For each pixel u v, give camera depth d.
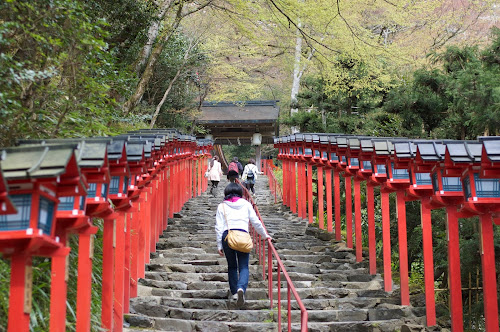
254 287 8.75
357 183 10.34
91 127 6.52
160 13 13.59
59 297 3.95
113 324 6.36
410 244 10.97
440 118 11.59
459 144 5.95
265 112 32.44
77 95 6.38
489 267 6.03
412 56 18.84
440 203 6.94
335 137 11.12
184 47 20.11
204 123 31.03
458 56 10.42
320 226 12.99
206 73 21.31
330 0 13.27
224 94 22.20
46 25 5.28
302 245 11.51
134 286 7.90
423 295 8.35
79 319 4.61
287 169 17.27
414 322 7.57
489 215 6.04
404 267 8.20
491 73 7.92
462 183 6.21
